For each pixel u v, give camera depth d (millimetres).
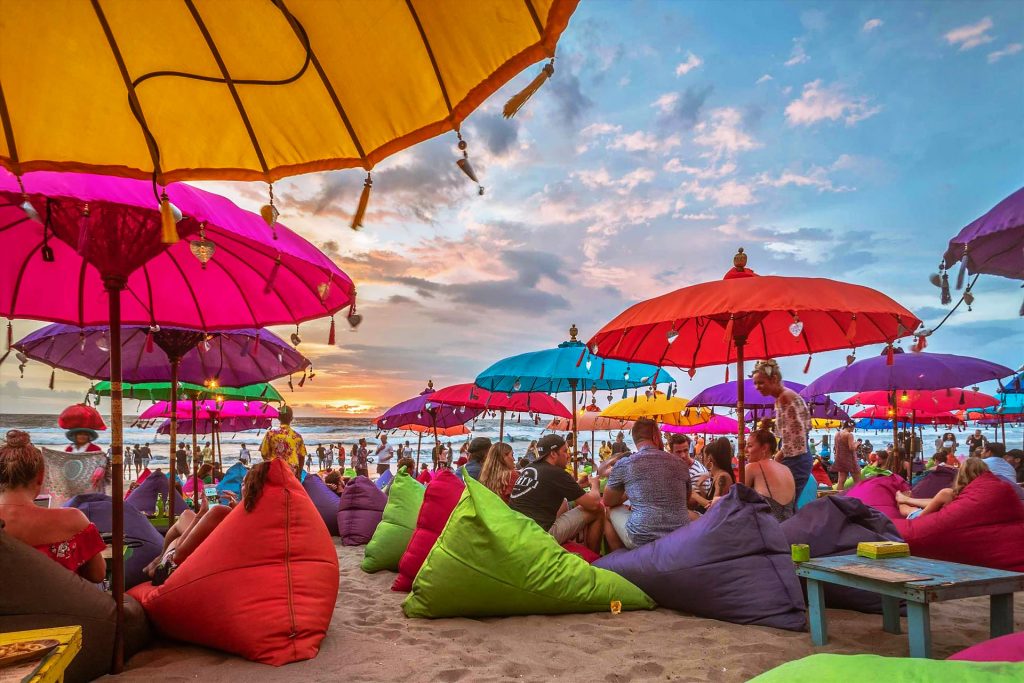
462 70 1678
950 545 4906
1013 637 1752
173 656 3643
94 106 1829
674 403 12008
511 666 3490
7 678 1762
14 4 1646
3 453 3357
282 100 1851
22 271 4441
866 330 5742
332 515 8781
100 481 5070
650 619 4332
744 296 4176
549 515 5469
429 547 5363
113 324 3387
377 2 1619
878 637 3850
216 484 10617
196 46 1759
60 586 3156
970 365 8000
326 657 3645
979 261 3322
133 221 3273
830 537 4516
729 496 4594
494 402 10445
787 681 1438
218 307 4836
